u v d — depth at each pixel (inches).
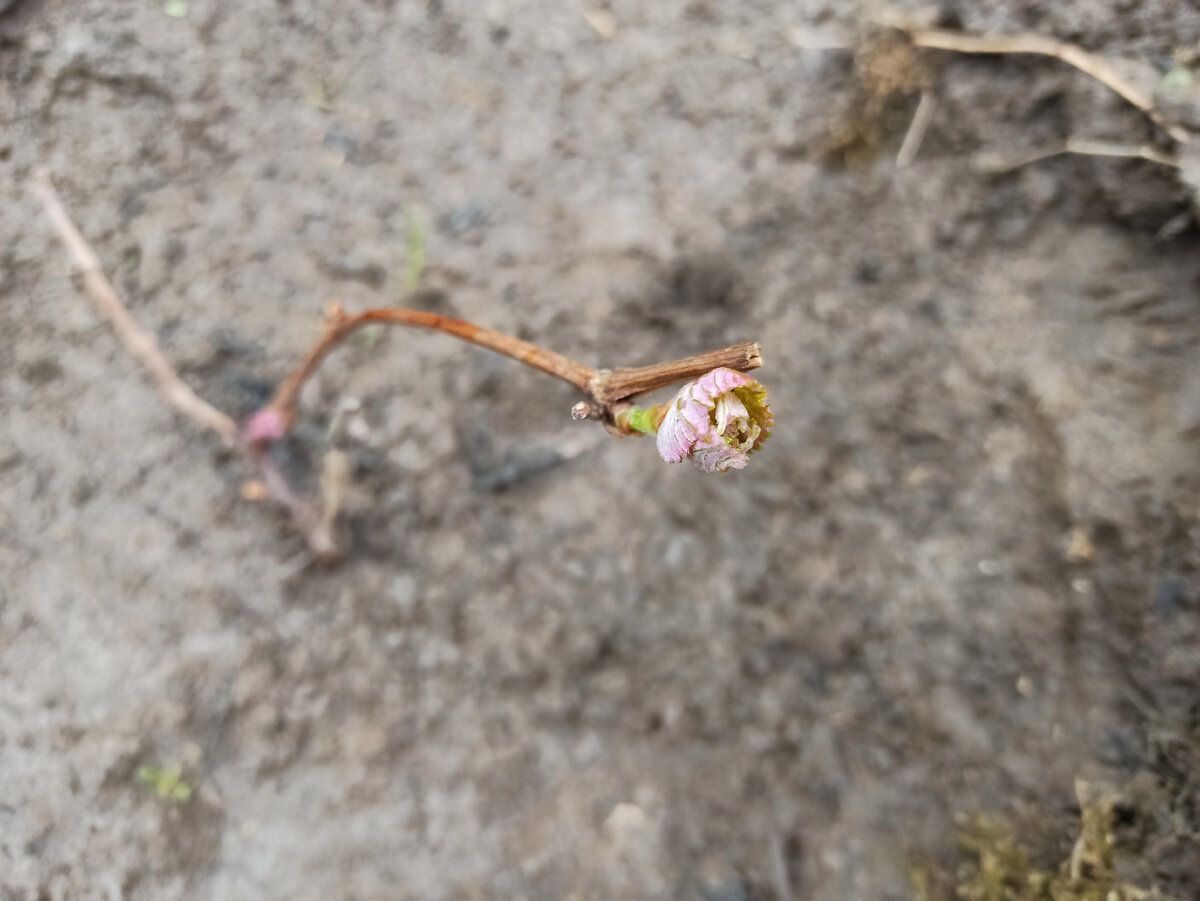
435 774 8.2
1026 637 8.8
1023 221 10.0
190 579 8.3
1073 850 7.8
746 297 9.9
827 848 8.2
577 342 9.7
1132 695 8.4
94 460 8.5
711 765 8.5
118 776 7.6
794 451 9.4
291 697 8.3
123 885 7.4
